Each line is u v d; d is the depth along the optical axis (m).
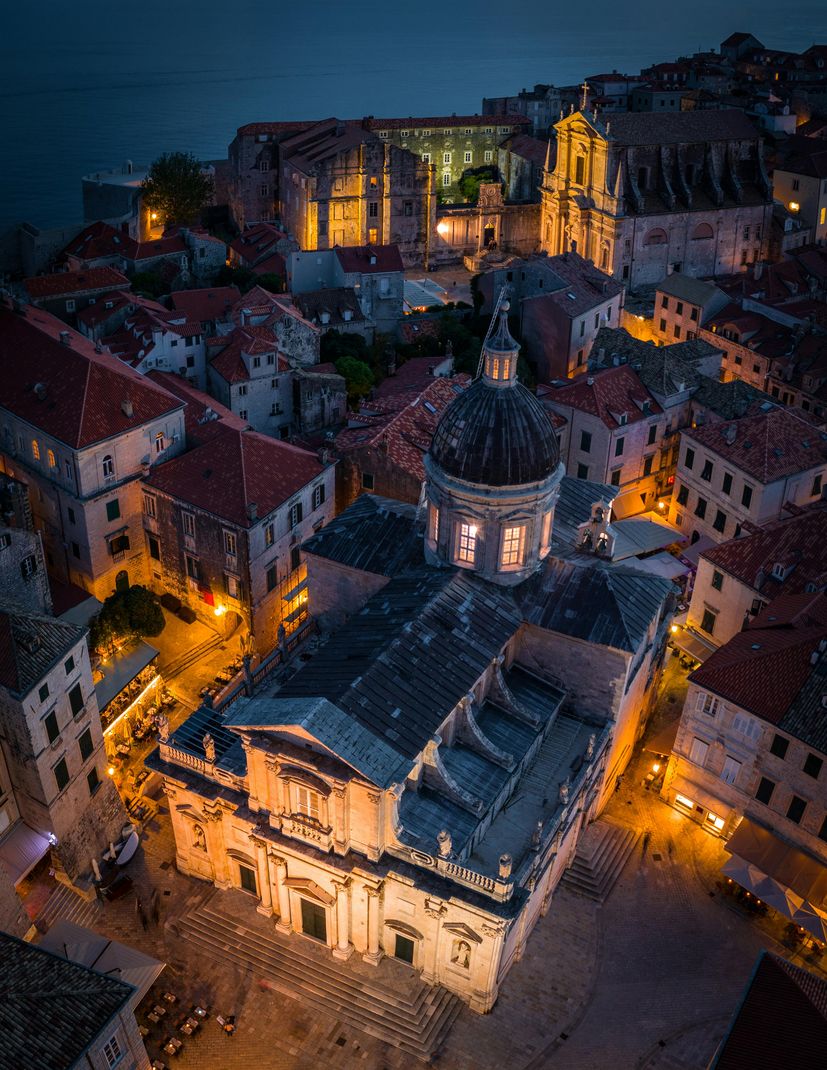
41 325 102.56
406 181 160.25
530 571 69.12
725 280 155.88
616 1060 58.88
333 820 57.84
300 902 63.03
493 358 64.12
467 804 61.12
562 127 159.12
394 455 94.25
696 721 71.00
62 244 147.25
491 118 189.75
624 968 63.75
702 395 107.81
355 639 64.31
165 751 65.00
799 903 65.25
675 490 104.81
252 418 112.50
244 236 154.12
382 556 72.19
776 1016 48.28
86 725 66.19
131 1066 51.91
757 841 68.62
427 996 61.34
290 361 119.19
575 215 161.12
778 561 82.31
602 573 68.44
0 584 74.88
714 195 160.25
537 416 65.50
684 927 66.44
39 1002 47.91
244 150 165.12
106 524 89.19
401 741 57.97
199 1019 60.03
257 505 84.81
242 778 62.09
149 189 159.12
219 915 65.94
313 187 154.25
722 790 71.50
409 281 162.38
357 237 161.38
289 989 61.94
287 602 92.12
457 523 67.62
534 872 59.75
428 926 59.47
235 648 89.25
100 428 86.62
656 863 70.69
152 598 84.31
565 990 62.38
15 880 63.69
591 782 68.06
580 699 69.50
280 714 57.03
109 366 94.38
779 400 124.94
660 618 76.19
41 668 60.78
